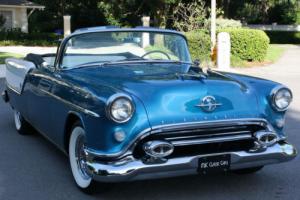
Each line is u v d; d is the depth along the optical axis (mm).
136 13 32125
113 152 4191
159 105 4250
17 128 7527
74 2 43344
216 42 18547
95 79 4820
